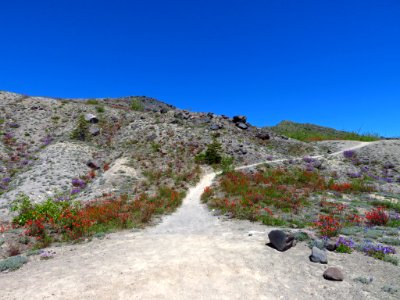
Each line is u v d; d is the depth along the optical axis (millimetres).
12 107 53656
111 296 8891
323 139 64438
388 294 8938
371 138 64875
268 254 11898
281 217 18719
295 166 39656
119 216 19453
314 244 12625
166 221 19281
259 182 31141
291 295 9047
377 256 11656
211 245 13258
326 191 29125
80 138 45781
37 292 9195
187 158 39906
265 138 52719
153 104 101625
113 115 55281
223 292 9188
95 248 13945
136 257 12008
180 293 9094
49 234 16469
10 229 17500
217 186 29672
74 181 32406
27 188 29750
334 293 9102
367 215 18297
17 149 41094
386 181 36938
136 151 41719
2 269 11672
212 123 54094
